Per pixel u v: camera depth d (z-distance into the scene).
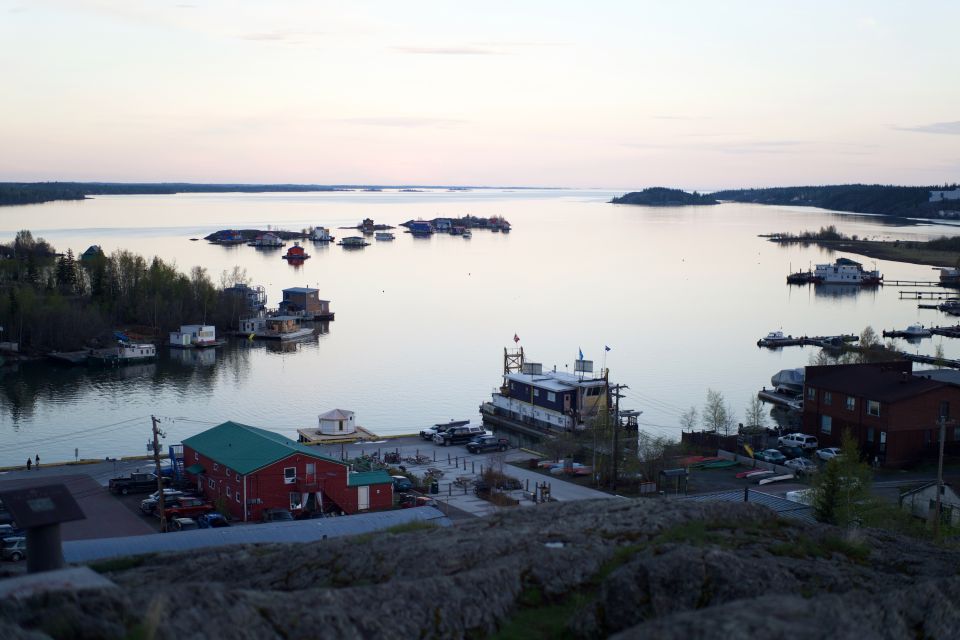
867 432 72.31
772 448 77.00
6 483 61.66
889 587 20.33
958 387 71.44
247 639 15.64
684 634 14.73
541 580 20.09
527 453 77.88
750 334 150.62
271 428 90.56
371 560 22.88
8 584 16.50
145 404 101.06
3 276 166.50
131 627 15.16
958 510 49.19
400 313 170.88
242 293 166.12
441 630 17.84
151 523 52.66
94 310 142.62
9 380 115.31
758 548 22.53
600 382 89.88
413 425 93.38
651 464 65.81
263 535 37.34
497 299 188.62
